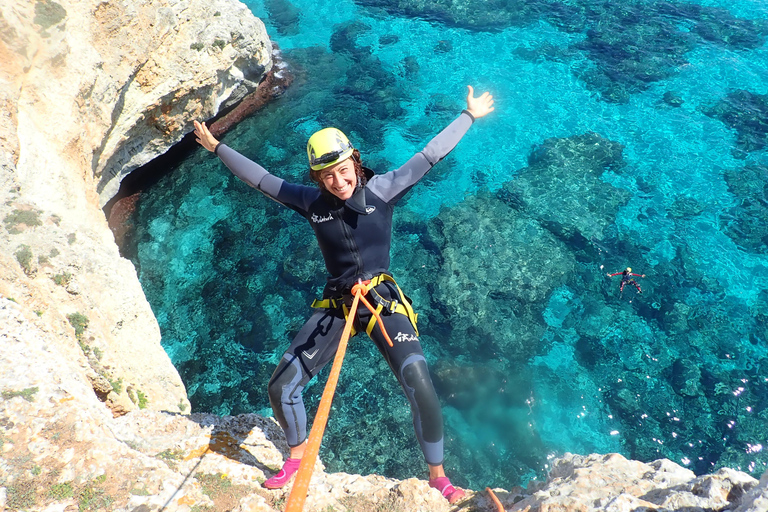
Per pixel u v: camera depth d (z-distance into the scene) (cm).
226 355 927
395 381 891
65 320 461
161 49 1082
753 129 1355
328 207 302
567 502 247
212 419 401
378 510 310
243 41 1289
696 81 1499
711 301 1016
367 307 304
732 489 246
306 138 1349
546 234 1140
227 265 1061
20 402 291
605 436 848
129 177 1208
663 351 948
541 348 957
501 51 1647
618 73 1539
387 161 1298
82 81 830
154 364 575
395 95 1491
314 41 1708
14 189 549
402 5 1866
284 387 306
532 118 1422
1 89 682
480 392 899
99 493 273
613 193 1223
